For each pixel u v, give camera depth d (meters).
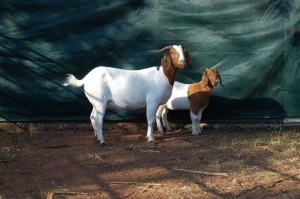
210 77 7.51
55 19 8.00
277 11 7.90
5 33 8.00
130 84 7.24
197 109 7.73
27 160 6.45
